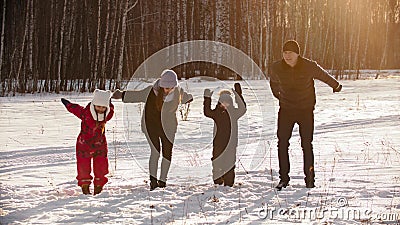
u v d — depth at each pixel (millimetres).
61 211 6387
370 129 14664
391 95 28250
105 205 6688
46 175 8852
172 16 43719
